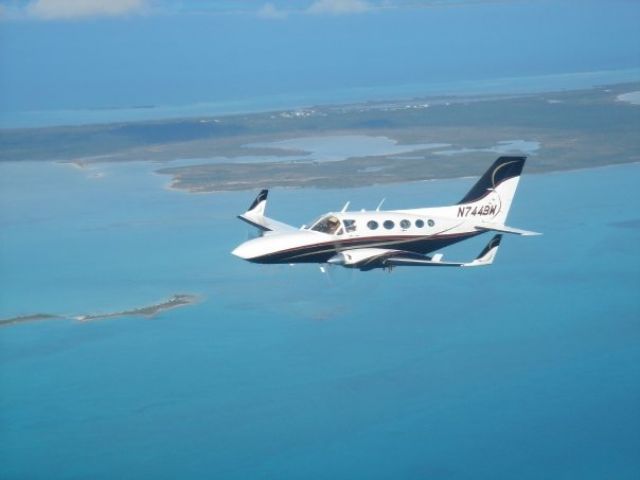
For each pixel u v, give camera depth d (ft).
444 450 227.40
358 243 185.16
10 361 293.43
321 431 238.89
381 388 260.01
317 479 216.13
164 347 299.38
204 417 249.75
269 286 357.20
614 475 212.23
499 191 197.77
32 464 228.02
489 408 246.27
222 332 309.01
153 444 234.79
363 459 225.15
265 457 227.81
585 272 346.33
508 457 222.28
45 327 325.42
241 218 223.51
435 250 194.39
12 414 255.50
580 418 239.71
